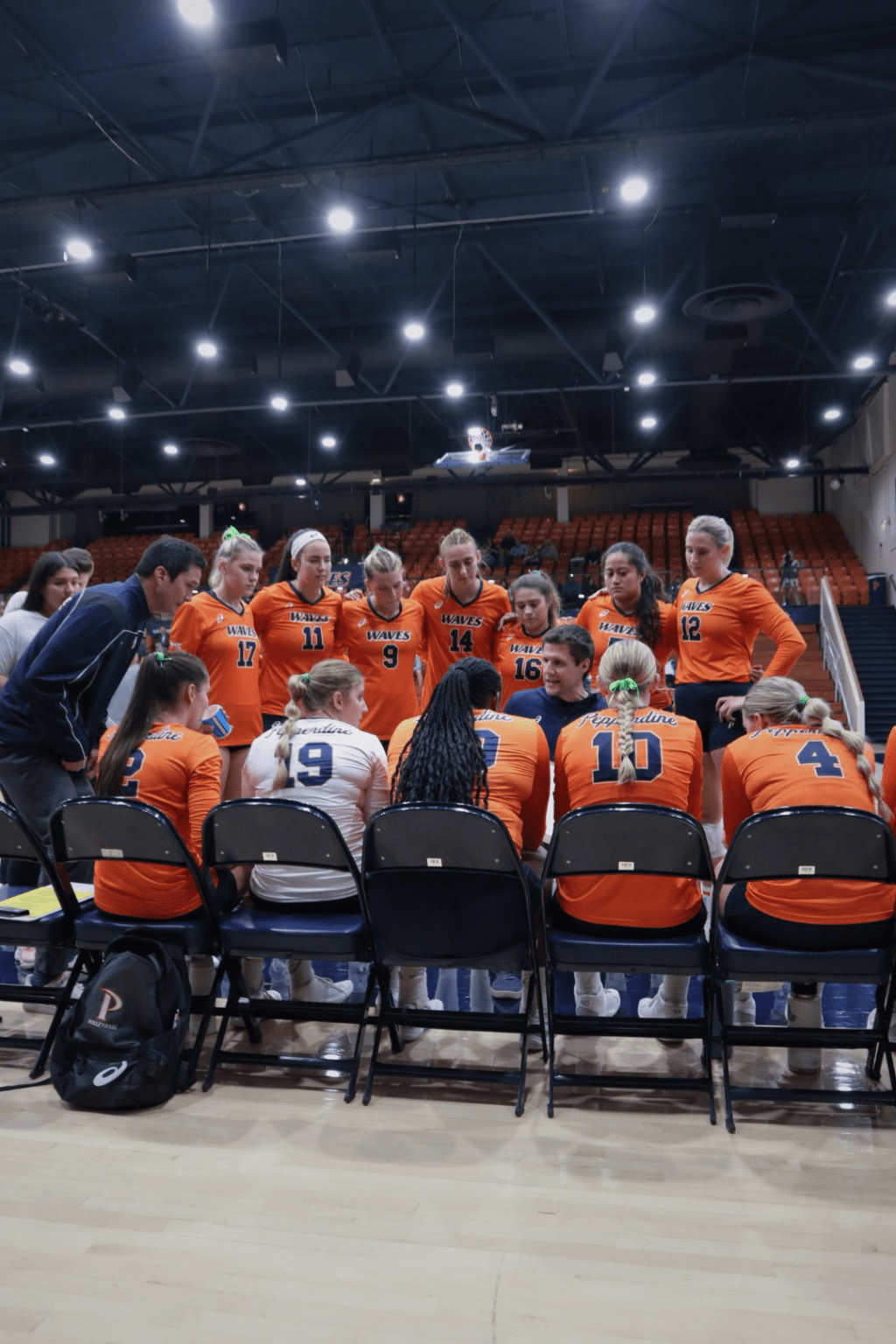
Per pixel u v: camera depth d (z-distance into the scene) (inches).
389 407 727.7
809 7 299.3
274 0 293.9
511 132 316.2
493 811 105.5
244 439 813.9
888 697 512.7
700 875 92.0
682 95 348.8
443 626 186.9
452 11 277.3
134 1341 62.2
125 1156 86.8
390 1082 103.3
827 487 807.1
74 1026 99.6
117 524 971.3
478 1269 69.9
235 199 416.5
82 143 373.1
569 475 813.2
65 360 540.4
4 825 102.3
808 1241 73.5
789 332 577.3
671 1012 111.1
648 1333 62.9
